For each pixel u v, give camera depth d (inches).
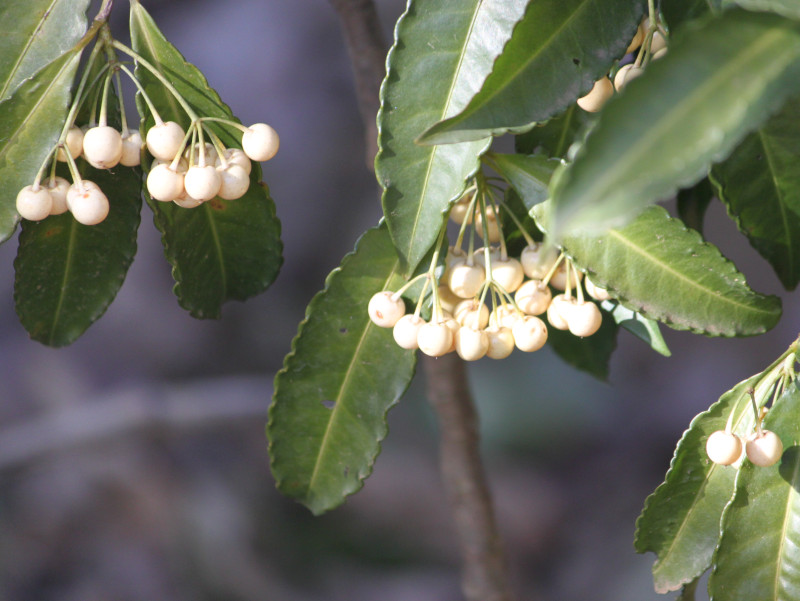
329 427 29.0
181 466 63.6
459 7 27.4
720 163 28.2
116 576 58.6
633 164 24.5
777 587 28.0
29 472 61.3
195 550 60.5
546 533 68.3
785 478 28.0
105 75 28.2
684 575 28.7
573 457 72.4
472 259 28.4
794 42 24.8
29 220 28.5
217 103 28.3
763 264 68.6
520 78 27.3
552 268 28.4
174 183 27.8
